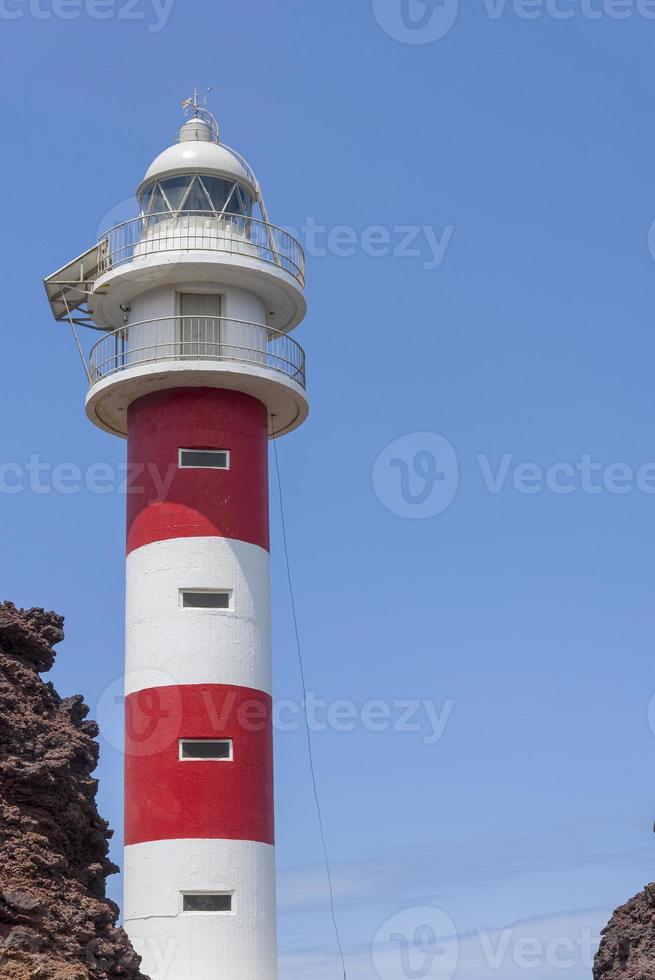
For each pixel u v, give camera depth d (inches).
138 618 2144.4
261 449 2225.6
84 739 1684.3
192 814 2050.9
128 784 2107.5
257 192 2315.5
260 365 2201.0
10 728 1574.8
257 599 2158.0
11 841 1520.7
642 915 2127.2
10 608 1722.4
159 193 2293.3
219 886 2033.7
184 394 2190.0
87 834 1640.0
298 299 2281.0
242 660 2121.1
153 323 2212.1
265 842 2084.2
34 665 1705.2
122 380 2181.3
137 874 2058.3
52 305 2317.9
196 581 2130.9
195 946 2014.0
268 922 2060.8
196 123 2361.0
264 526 2206.0
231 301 2234.3
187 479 2161.7
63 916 1512.1
